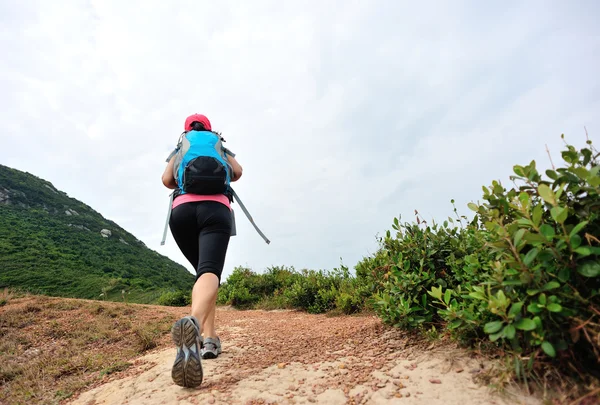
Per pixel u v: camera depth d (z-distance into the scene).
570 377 1.52
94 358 3.48
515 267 1.69
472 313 1.97
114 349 3.87
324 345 2.75
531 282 1.65
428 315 2.47
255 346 3.06
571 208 1.70
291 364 2.37
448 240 2.79
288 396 1.88
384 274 3.01
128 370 2.83
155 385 2.25
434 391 1.71
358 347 2.52
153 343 3.85
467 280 2.44
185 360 1.94
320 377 2.09
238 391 1.99
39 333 4.33
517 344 1.67
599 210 1.62
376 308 2.93
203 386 2.11
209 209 2.39
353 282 6.47
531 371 1.60
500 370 1.69
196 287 2.16
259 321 5.01
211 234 2.36
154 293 24.19
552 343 1.55
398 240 2.91
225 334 3.90
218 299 9.92
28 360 3.55
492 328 1.64
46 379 2.98
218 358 2.71
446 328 2.28
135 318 5.14
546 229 1.61
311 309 6.85
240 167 2.79
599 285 1.61
